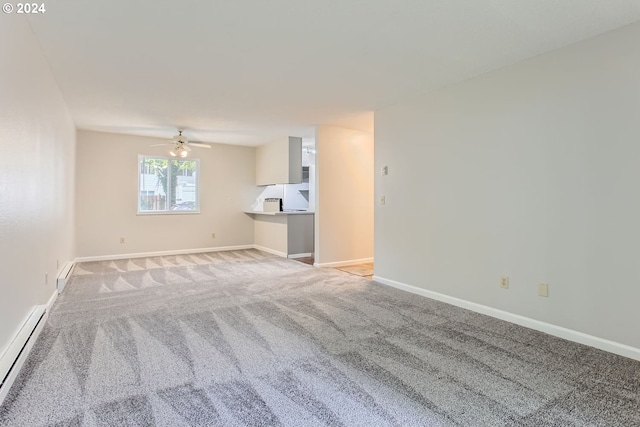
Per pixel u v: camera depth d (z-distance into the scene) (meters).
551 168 2.83
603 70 2.53
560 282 2.78
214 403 1.84
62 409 1.76
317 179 5.59
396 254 4.32
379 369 2.23
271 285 4.41
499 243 3.20
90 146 6.13
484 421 1.71
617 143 2.47
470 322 3.11
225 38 2.64
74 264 5.58
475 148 3.40
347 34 2.57
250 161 7.83
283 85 3.67
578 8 2.23
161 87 3.74
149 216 6.70
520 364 2.31
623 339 2.45
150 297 3.84
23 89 2.36
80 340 2.64
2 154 1.94
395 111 4.34
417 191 4.03
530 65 2.97
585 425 1.68
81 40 2.67
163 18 2.35
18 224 2.28
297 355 2.43
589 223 2.61
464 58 2.98
